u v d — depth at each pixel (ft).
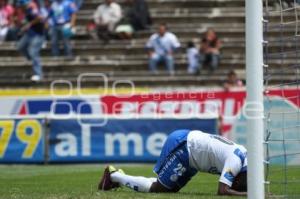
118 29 265.95
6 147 183.93
